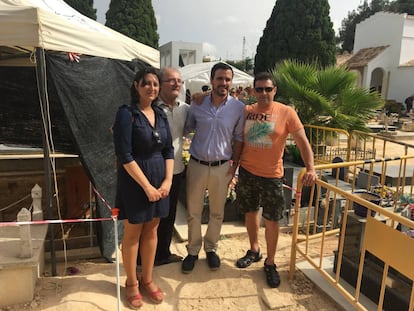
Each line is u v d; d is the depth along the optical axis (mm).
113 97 4367
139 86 2758
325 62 19422
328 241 4504
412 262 2307
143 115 2777
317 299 3230
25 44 3016
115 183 4238
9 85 4625
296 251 3826
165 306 3078
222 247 4227
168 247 3869
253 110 3299
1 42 2988
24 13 2965
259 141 3205
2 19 2959
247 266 3707
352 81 8945
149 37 25094
